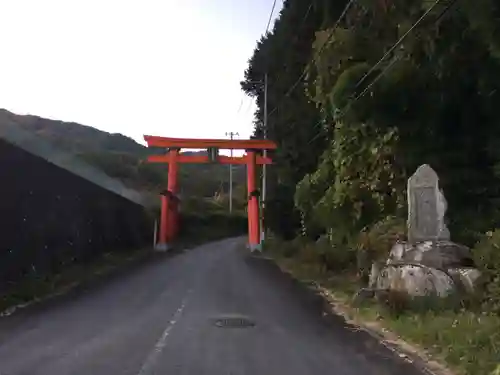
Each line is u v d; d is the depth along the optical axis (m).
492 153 17.83
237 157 45.00
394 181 19.38
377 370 8.18
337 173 22.12
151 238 46.62
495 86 16.48
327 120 24.73
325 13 26.47
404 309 12.54
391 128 18.11
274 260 35.12
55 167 21.78
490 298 12.05
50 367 8.05
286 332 11.27
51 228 21.25
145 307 14.52
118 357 8.74
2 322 12.02
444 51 15.77
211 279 22.66
